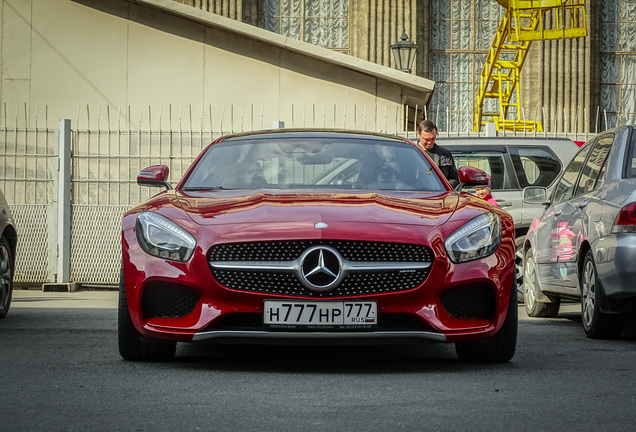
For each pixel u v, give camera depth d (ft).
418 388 15.21
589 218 24.70
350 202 18.25
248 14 102.27
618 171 24.23
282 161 21.13
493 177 36.91
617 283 22.54
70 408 13.23
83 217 43.96
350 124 59.16
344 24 103.96
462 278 17.06
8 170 44.75
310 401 13.92
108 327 24.77
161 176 21.39
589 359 19.26
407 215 17.66
